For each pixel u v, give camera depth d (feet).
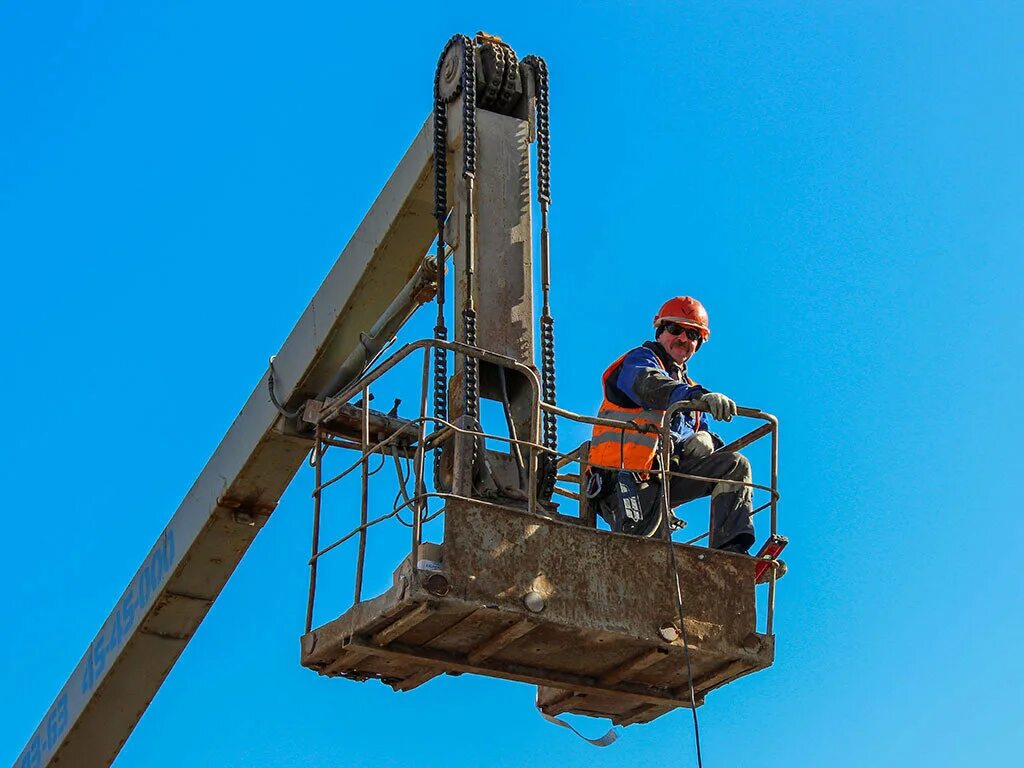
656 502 36.19
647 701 35.70
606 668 34.32
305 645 34.47
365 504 33.47
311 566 34.94
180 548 46.65
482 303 36.65
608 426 35.12
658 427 34.91
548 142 38.19
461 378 35.53
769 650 33.35
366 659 34.24
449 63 38.83
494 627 32.14
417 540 31.35
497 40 39.01
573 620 31.83
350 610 33.22
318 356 43.62
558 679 34.55
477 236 37.11
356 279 42.70
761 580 34.63
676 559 33.12
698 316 38.22
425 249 42.37
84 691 49.44
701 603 33.06
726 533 36.01
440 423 33.01
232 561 46.85
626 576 32.55
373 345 43.47
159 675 48.88
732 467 36.50
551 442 35.32
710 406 33.99
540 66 38.68
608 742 37.58
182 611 47.62
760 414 34.68
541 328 36.68
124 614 48.55
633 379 36.06
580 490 37.22
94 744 50.03
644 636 32.32
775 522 34.42
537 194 37.81
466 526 31.55
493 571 31.50
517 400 36.40
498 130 38.14
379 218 42.24
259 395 45.01
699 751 31.24
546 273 37.14
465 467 34.06
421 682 35.63
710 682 34.47
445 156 38.52
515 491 35.04
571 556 32.22
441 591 30.91
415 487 31.73
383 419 40.65
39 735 51.42
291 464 45.11
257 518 46.06
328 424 40.81
